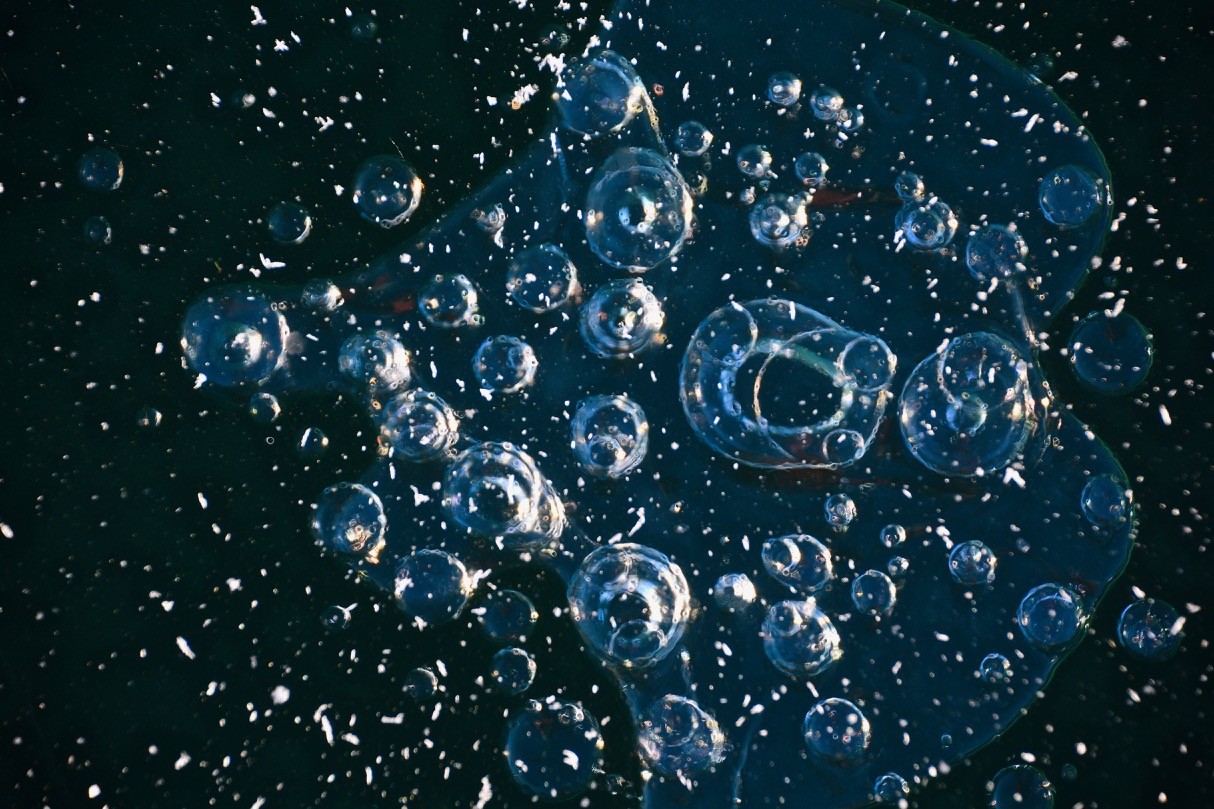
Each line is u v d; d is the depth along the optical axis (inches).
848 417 14.4
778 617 14.2
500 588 14.3
